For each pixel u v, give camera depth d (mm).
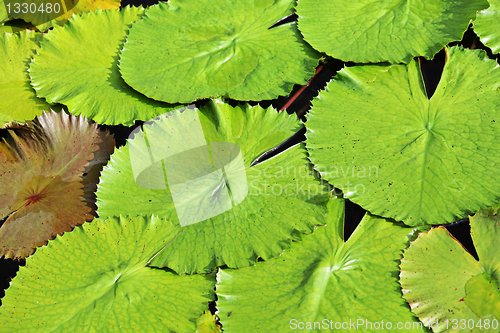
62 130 2068
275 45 2105
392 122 2033
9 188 2047
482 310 1921
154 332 1922
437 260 1952
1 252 2000
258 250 1964
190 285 1955
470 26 2113
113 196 2006
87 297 1946
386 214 1972
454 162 1991
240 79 2074
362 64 2080
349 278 1951
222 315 1934
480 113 2025
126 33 2146
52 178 2055
